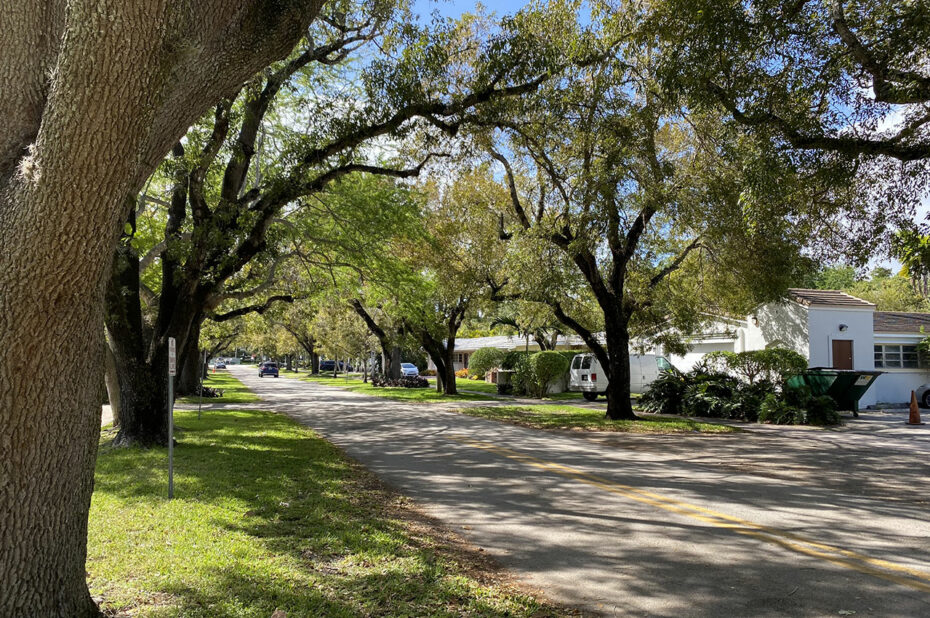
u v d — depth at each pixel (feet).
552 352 97.09
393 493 26.81
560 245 53.52
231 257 39.81
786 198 33.45
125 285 39.04
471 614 13.83
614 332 60.18
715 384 64.69
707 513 23.44
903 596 15.05
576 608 14.42
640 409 70.44
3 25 11.20
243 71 14.03
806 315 71.10
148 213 60.85
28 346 10.23
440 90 38.24
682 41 30.32
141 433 38.55
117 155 10.15
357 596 14.60
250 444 40.32
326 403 83.97
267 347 249.14
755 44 29.48
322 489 26.53
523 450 40.37
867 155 30.19
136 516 21.21
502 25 35.76
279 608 13.71
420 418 62.85
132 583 14.97
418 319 79.25
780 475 31.40
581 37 36.88
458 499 25.82
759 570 16.98
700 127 42.14
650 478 30.58
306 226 54.70
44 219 9.91
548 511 23.76
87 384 11.39
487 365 130.62
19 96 11.22
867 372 60.44
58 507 11.07
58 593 11.19
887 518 22.63
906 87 27.25
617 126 38.86
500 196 64.44
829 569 17.03
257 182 48.39
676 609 14.35
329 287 69.67
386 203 53.06
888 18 27.22
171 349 24.98
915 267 34.24
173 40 10.61
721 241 48.83
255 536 19.20
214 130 37.81
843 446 42.32
